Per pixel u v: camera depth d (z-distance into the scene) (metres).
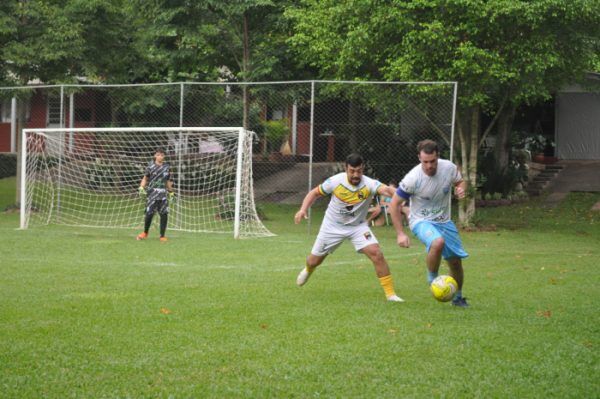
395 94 16.86
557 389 4.69
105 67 21.58
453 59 15.98
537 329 6.36
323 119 24.72
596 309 7.39
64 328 6.24
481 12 15.28
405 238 7.54
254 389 4.64
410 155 19.97
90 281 8.94
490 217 20.22
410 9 15.85
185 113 20.41
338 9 16.64
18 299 7.60
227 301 7.61
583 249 13.79
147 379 4.83
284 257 11.78
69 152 20.55
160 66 23.02
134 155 21.22
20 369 5.02
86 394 4.52
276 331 6.19
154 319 6.65
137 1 19.98
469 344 5.77
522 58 15.84
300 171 23.88
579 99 28.53
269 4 18.81
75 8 20.08
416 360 5.31
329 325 6.43
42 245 13.10
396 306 7.43
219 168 19.33
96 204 20.31
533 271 10.41
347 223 8.01
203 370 5.04
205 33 19.95
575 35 16.02
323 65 18.45
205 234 15.90
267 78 19.95
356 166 7.79
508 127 23.97
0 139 31.34
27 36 20.12
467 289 8.71
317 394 4.55
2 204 22.20
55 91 20.38
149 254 12.05
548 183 25.25
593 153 28.59
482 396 4.54
